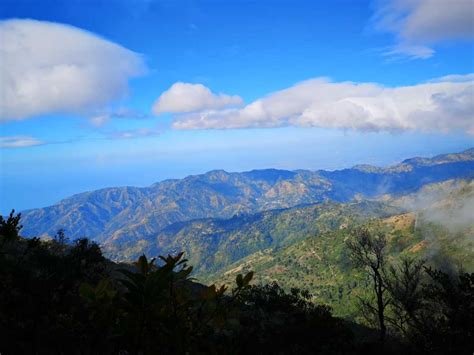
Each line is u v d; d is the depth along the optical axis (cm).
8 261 567
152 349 238
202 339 250
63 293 504
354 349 1827
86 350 253
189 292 250
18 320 387
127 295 228
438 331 1065
